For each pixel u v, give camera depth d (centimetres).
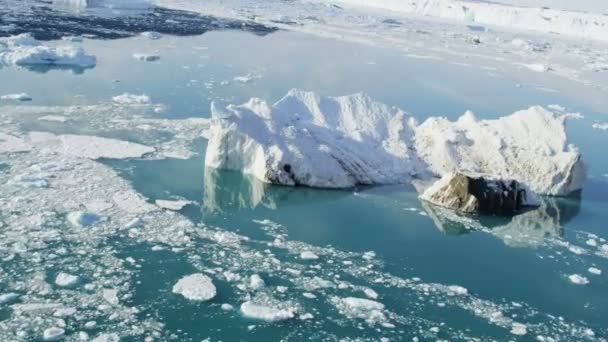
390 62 3741
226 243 1191
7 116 1795
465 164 1708
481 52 4847
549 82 3644
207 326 918
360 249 1235
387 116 1816
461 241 1331
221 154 1573
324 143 1622
